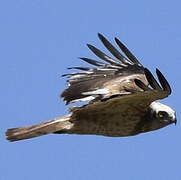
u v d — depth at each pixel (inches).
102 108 658.8
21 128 660.7
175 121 685.3
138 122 675.4
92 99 681.6
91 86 703.7
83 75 715.4
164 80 598.9
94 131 675.4
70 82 708.7
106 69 730.8
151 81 601.3
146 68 597.0
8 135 658.8
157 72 596.7
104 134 681.0
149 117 677.9
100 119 669.3
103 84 705.0
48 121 668.1
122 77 718.5
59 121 668.1
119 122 672.4
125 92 675.4
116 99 636.7
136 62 745.6
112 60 748.0
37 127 663.1
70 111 660.7
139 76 720.3
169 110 685.3
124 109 661.3
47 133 660.1
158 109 682.8
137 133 685.9
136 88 694.5
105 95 680.4
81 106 655.8
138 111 665.6
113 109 660.7
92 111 663.8
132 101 644.7
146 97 628.7
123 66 739.4
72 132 669.9
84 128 671.1
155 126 684.7
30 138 656.4
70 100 692.7
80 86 703.1
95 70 724.0
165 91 609.0
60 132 666.8
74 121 668.1
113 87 696.4
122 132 681.0
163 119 682.8
